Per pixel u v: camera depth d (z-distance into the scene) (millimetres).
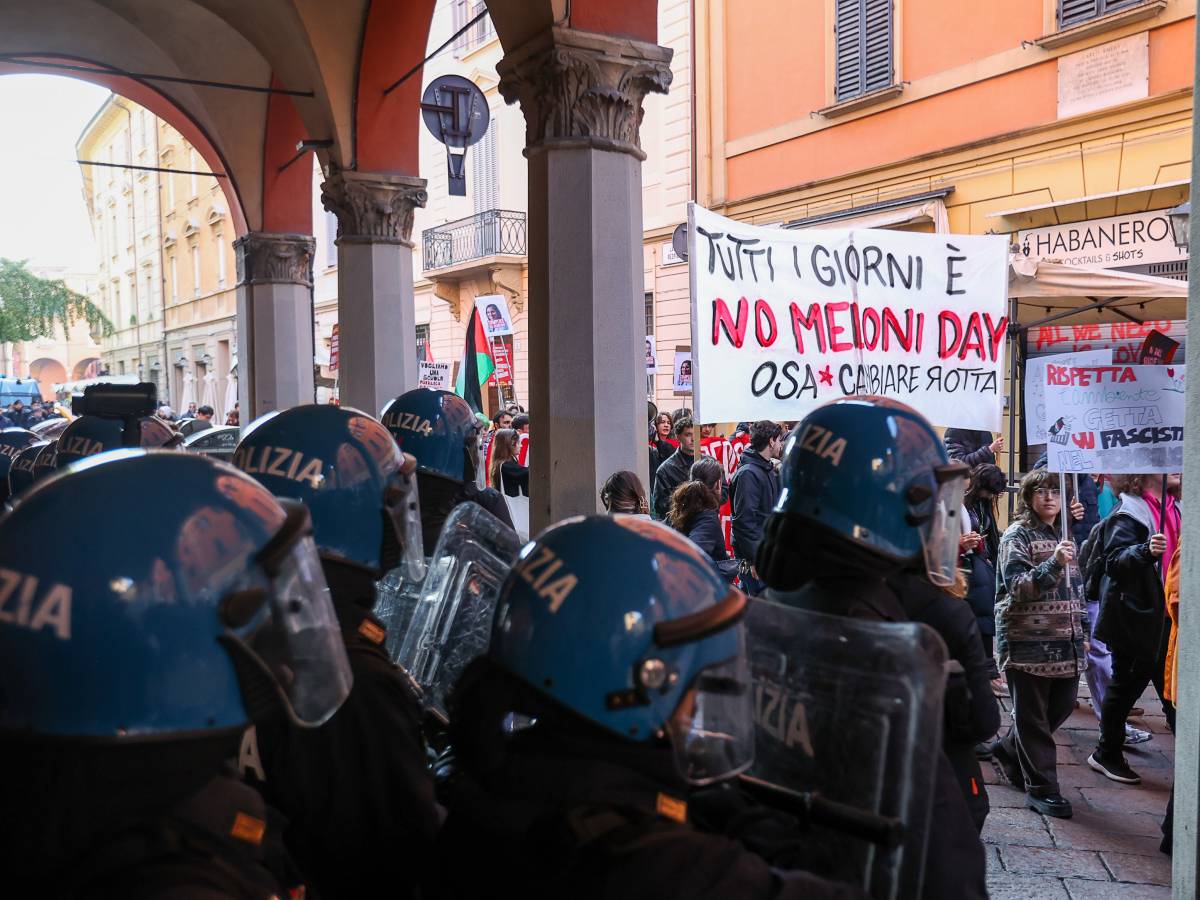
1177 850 2459
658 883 1043
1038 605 4281
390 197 7633
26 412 20328
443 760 1788
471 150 18250
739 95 12734
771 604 1532
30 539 972
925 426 1841
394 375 7750
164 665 956
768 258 4488
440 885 1231
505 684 1215
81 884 912
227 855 994
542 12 4590
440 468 3107
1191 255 2443
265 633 1066
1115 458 4832
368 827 1552
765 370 4484
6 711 933
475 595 2162
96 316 36500
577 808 1107
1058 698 4383
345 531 1725
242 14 7820
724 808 1365
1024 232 9609
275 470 1719
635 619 1161
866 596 1789
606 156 4719
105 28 10070
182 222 29594
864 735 1352
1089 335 8844
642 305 4938
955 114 10203
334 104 7395
